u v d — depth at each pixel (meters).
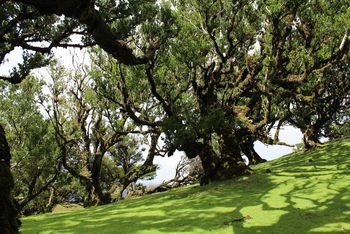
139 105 22.89
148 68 18.98
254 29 18.73
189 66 19.58
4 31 9.97
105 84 21.05
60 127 29.81
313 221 8.57
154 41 16.97
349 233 7.33
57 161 28.59
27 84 27.14
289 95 17.55
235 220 9.48
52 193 32.94
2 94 26.50
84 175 27.67
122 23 11.02
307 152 24.67
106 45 5.99
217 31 20.17
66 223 12.57
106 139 30.08
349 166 16.62
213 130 18.02
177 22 18.25
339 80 25.97
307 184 13.91
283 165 21.02
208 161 19.73
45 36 11.17
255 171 19.70
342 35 16.80
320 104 27.28
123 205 17.38
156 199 17.52
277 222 8.85
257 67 18.64
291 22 15.16
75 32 10.69
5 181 3.93
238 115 19.30
